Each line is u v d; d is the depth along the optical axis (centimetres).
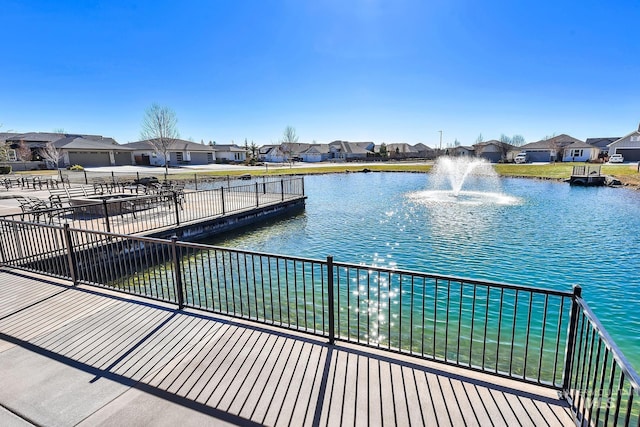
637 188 2048
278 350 321
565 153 5122
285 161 6775
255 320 380
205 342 338
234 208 1248
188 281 695
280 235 1079
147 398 257
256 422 231
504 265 756
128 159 4584
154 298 447
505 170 3594
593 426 220
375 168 4288
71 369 295
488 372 283
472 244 924
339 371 287
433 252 861
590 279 673
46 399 257
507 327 499
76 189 1895
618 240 947
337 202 1744
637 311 547
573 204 1562
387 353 314
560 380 370
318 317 530
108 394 262
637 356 435
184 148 4934
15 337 351
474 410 240
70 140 4103
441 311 552
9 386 273
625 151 4547
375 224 1207
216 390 265
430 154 7119
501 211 1407
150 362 304
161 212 1155
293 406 246
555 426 224
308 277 721
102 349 327
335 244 963
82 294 465
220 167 4503
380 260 816
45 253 595
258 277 721
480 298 598
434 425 227
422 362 299
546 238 976
